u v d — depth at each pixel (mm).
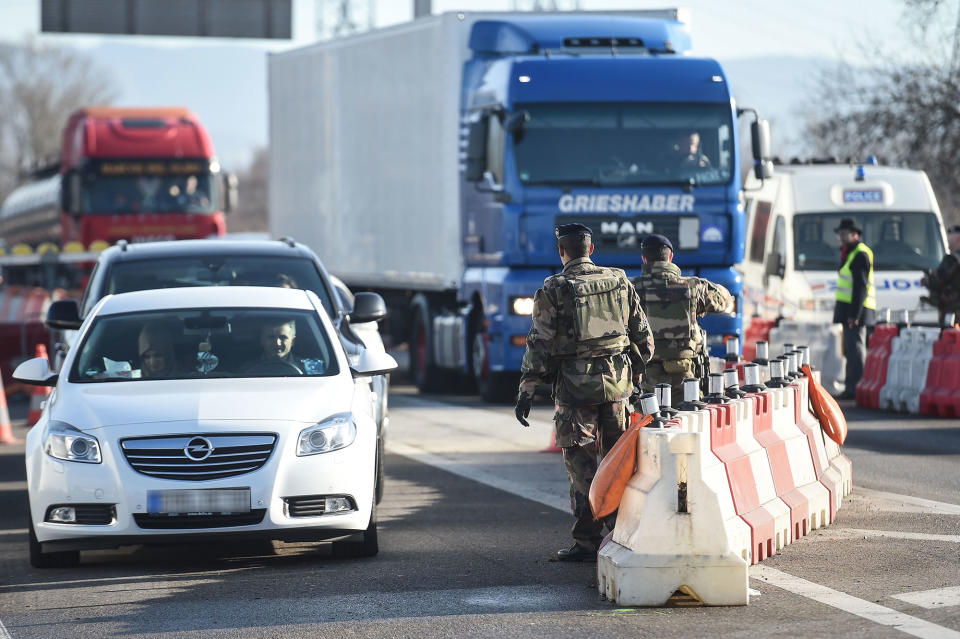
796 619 23234
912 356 58625
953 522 32375
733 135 61094
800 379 33812
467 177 62062
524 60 61000
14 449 55312
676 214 60500
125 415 29625
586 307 28219
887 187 73750
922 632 22062
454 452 48562
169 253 40812
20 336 83188
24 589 28219
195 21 116250
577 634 22703
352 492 29625
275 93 96375
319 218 88688
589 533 28797
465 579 27594
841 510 34250
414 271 73938
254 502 28875
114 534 28844
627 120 60719
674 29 65875
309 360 32656
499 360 62625
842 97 121562
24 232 153750
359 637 23125
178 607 25938
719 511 24484
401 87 75125
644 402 25578
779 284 73000
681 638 22219
